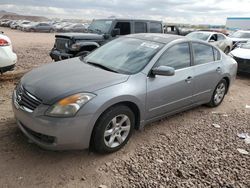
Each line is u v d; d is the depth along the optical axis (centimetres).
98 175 312
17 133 385
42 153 343
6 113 455
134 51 428
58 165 323
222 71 543
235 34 1780
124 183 301
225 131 460
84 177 306
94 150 349
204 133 446
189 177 321
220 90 570
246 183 318
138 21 973
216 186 309
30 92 329
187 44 468
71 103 305
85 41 816
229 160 365
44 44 1911
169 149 383
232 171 340
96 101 317
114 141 359
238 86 809
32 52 1375
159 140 408
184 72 444
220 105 598
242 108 594
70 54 793
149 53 412
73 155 346
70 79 346
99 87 330
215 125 480
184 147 392
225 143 415
